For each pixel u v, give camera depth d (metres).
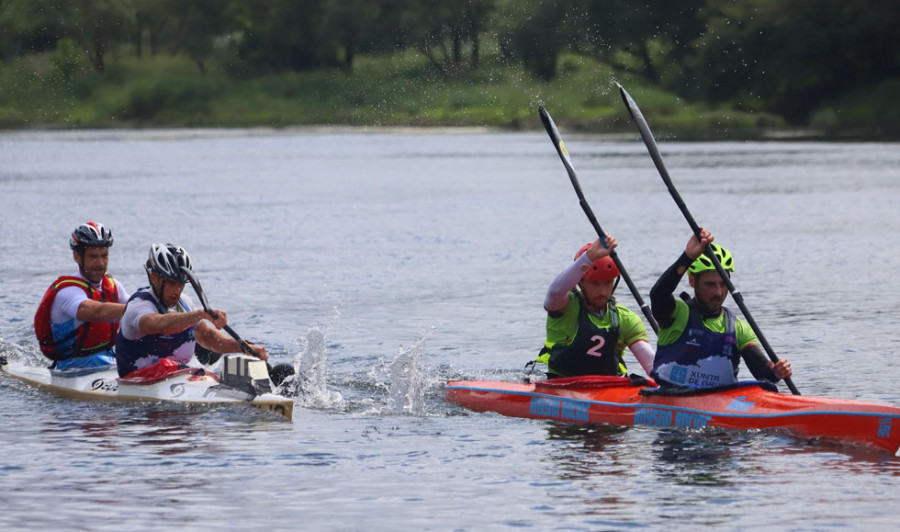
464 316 50.72
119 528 23.06
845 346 42.84
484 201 106.88
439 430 31.36
